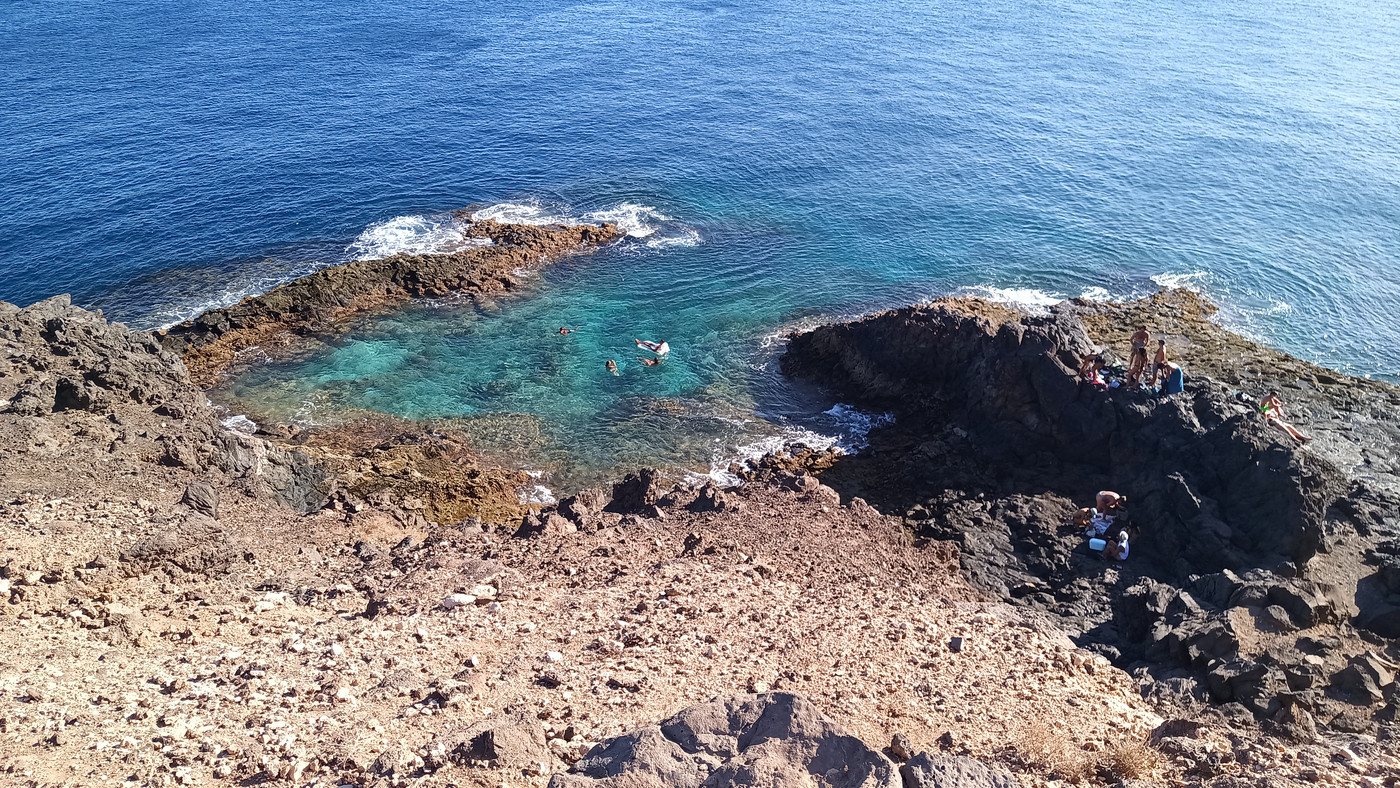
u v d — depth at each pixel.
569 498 27.95
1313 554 24.78
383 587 20.62
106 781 11.34
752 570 22.58
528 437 37.50
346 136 68.81
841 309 47.19
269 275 49.12
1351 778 12.95
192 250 51.75
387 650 16.31
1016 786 9.77
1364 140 68.44
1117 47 94.94
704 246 53.53
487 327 45.28
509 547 23.41
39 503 21.77
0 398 27.66
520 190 60.12
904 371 39.66
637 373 42.00
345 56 90.12
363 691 14.50
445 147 67.06
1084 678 18.59
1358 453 33.94
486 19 106.81
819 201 59.69
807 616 19.75
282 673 15.20
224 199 57.94
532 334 44.81
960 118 74.44
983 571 26.66
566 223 55.50
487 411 39.19
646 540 24.45
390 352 43.25
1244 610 20.59
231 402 39.22
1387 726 16.84
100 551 20.02
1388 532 25.66
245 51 90.75
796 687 15.45
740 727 10.29
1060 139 69.94
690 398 40.28
